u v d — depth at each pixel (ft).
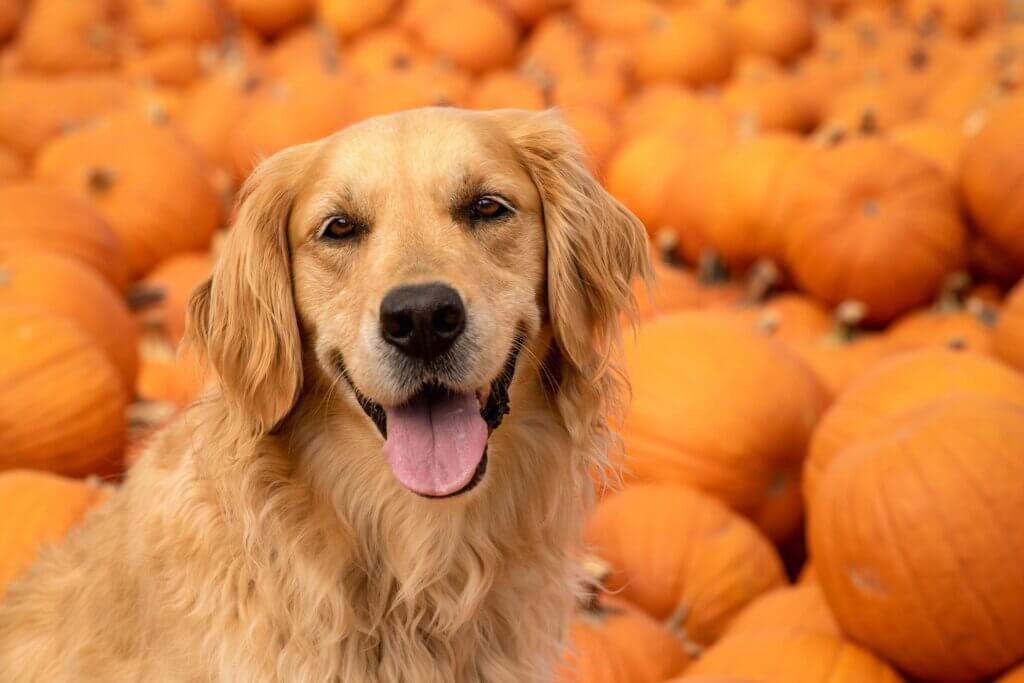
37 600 3.74
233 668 3.39
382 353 3.34
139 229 6.68
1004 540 3.86
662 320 5.09
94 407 4.83
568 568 3.71
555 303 3.57
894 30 10.62
